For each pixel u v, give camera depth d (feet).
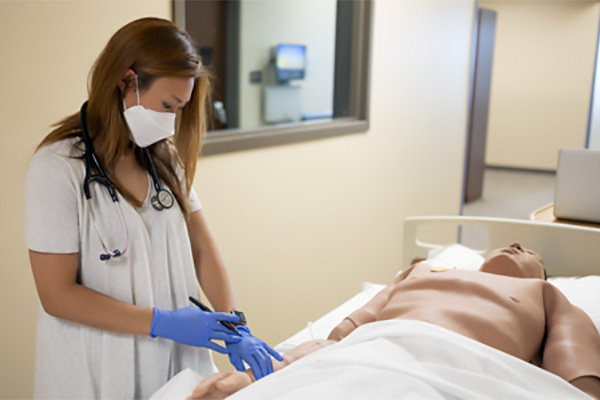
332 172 8.54
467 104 12.09
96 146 3.35
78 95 5.25
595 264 5.89
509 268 4.92
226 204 6.85
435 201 11.48
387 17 9.07
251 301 7.45
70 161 3.27
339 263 9.00
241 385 3.51
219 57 9.76
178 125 3.74
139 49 3.17
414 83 10.11
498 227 6.33
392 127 9.71
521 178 23.62
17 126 4.85
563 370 3.71
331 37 9.37
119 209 3.39
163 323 3.41
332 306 9.00
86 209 3.31
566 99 24.04
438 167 11.38
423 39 10.14
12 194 4.91
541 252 6.14
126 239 3.41
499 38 24.80
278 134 7.38
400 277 5.21
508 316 4.09
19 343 5.13
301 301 8.32
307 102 9.73
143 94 3.25
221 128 9.92
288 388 3.32
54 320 3.42
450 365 3.50
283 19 9.84
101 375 3.48
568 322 4.18
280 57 10.00
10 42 4.73
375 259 9.87
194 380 3.56
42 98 4.99
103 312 3.26
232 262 7.07
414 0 9.68
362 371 3.29
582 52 23.39
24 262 5.07
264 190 7.37
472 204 18.94
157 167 3.72
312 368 3.48
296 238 8.04
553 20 23.66
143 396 3.66
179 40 3.28
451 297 4.36
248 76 10.08
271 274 7.70
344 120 8.80
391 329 3.80
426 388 3.20
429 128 10.82
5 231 4.91
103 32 5.36
